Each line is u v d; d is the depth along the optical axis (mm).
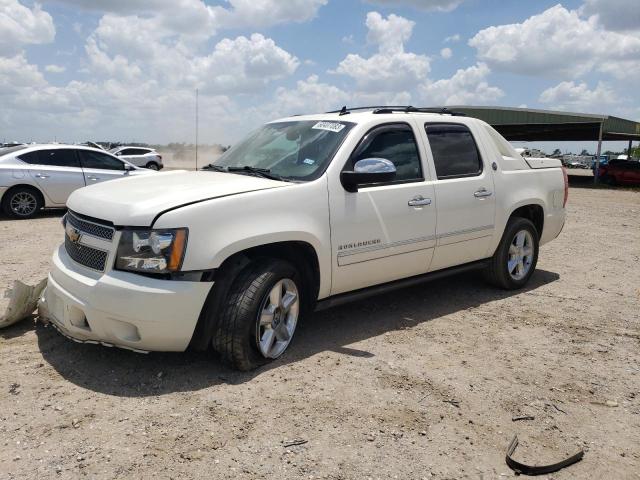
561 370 3906
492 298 5668
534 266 6121
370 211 4281
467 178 5152
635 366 4008
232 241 3477
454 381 3676
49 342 4133
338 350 4156
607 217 13625
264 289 3633
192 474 2607
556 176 6348
